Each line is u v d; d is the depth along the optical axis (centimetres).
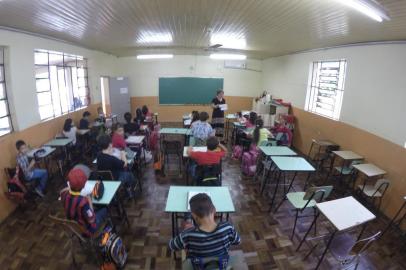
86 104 755
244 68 1002
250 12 289
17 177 361
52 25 375
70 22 353
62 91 615
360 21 275
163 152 530
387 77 391
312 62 636
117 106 921
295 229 346
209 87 1001
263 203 412
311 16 279
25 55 431
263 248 309
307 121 649
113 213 369
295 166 371
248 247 310
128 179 376
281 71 822
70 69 657
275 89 874
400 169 360
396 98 373
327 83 587
